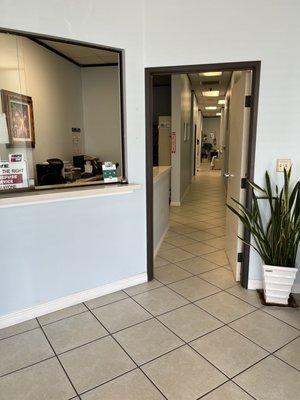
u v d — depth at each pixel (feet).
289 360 6.50
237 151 10.20
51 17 7.57
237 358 6.56
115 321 7.95
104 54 16.17
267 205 9.18
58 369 6.29
